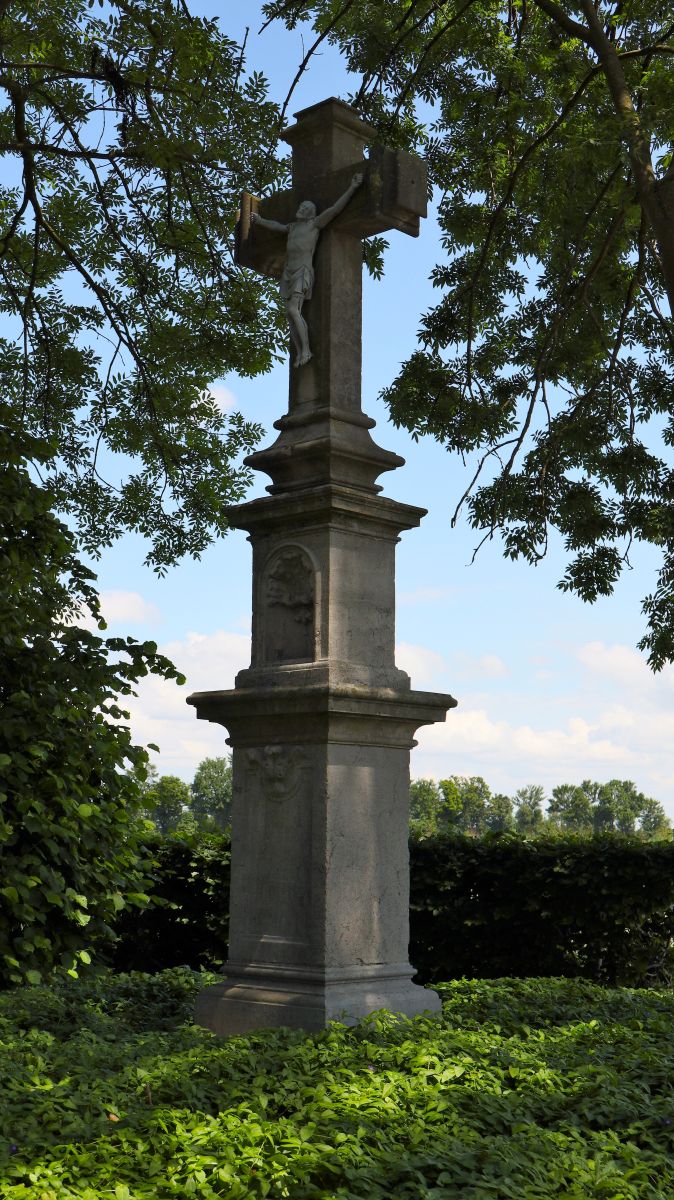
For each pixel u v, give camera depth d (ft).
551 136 37.81
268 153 35.35
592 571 44.32
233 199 35.99
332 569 21.72
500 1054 17.90
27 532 22.74
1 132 39.19
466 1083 16.25
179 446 44.09
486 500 43.32
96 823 20.79
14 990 23.81
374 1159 13.10
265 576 22.79
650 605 43.50
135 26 32.27
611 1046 19.34
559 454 43.24
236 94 34.50
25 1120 14.53
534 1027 22.22
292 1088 15.58
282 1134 13.74
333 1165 12.76
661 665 43.06
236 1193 12.10
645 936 33.94
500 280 42.39
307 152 24.57
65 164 39.40
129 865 23.61
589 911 33.76
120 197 39.09
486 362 42.80
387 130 36.91
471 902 35.17
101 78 32.76
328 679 20.92
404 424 43.04
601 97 36.40
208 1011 21.48
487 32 37.50
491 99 37.83
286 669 21.71
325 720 20.67
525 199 39.96
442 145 40.22
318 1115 14.37
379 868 21.47
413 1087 15.65
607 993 26.00
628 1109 15.23
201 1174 12.48
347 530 22.04
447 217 40.65
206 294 42.01
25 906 19.04
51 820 19.94
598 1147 13.98
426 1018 20.38
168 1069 16.85
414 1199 12.17
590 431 42.50
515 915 34.58
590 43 31.50
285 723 21.35
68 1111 14.98
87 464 43.80
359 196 23.00
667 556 43.50
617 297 42.37
